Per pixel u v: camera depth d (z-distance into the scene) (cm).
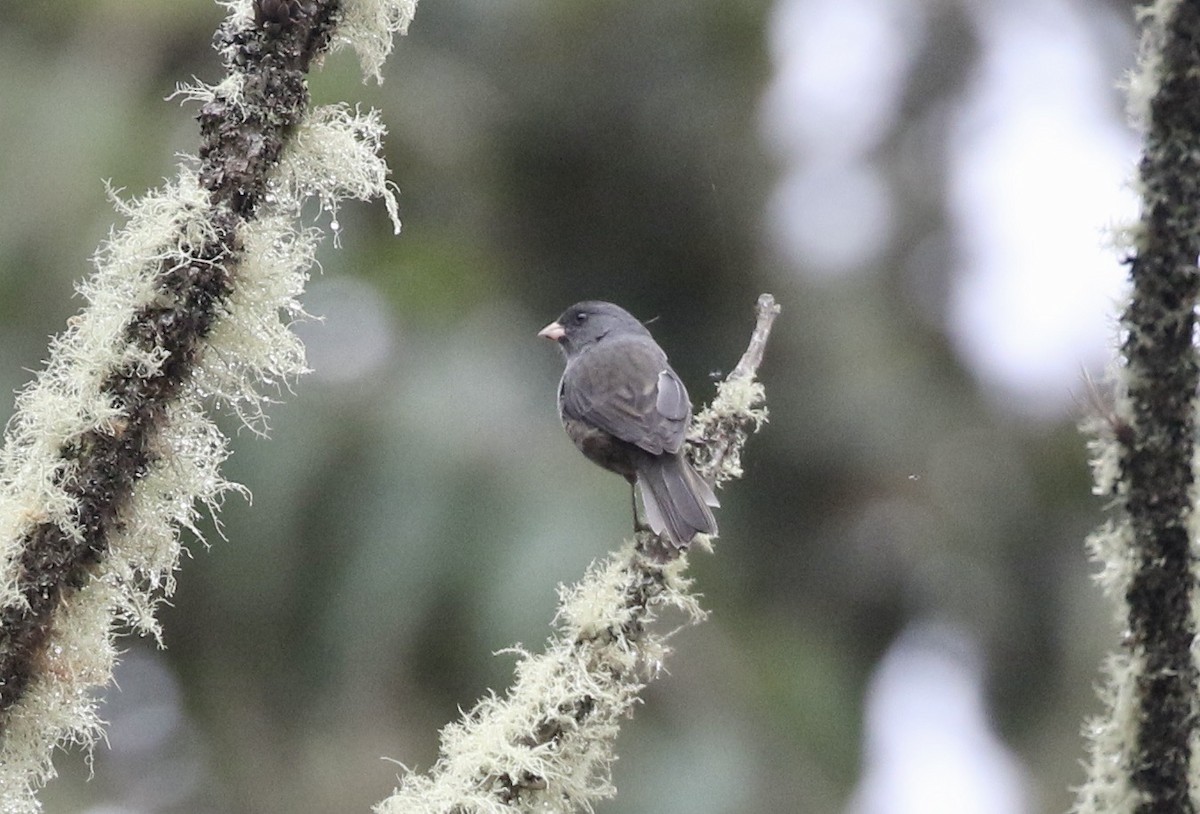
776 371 1548
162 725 1328
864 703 1473
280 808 1262
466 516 1254
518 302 1445
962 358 1636
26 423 442
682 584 495
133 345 445
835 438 1532
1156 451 321
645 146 1464
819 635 1510
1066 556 1570
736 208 1495
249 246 459
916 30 1705
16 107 1277
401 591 1238
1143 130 324
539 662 466
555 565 1230
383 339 1348
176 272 448
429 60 1449
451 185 1420
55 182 1251
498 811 428
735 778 1293
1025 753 1509
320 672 1258
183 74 1330
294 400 1284
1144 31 325
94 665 439
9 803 429
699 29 1455
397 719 1254
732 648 1396
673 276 1498
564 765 449
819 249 1633
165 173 1273
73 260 1234
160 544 447
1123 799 324
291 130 474
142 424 443
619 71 1458
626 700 469
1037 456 1591
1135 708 324
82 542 434
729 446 574
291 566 1258
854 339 1573
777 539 1541
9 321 1224
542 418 1335
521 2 1451
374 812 432
